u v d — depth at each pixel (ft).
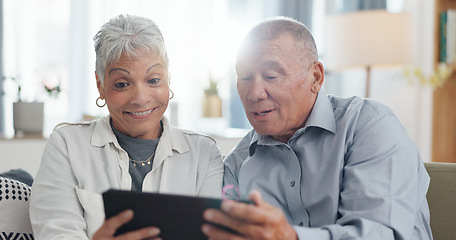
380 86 14.29
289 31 4.89
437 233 5.29
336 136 4.99
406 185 4.56
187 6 13.11
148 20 4.95
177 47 13.08
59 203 4.83
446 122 12.83
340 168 4.86
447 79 12.75
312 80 5.07
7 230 5.25
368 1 14.39
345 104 5.27
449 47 12.23
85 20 12.24
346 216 4.49
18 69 11.74
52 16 12.17
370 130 4.86
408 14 11.41
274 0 13.79
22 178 5.98
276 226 3.55
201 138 5.53
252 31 4.98
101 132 5.18
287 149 5.16
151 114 4.99
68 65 12.23
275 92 4.83
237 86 5.01
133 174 5.12
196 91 13.17
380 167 4.60
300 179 5.07
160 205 3.47
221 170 5.48
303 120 5.15
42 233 4.67
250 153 5.48
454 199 5.30
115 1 12.48
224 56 13.47
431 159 12.65
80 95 12.26
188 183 5.20
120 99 4.89
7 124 11.63
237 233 3.50
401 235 4.36
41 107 9.90
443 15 12.22
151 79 4.91
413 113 13.74
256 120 4.96
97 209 4.88
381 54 11.13
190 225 3.51
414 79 13.61
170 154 5.22
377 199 4.42
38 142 9.46
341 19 11.46
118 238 3.59
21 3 11.81
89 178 4.99
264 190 5.25
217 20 13.44
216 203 3.43
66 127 5.30
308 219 5.02
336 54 11.57
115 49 4.78
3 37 11.58
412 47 11.52
